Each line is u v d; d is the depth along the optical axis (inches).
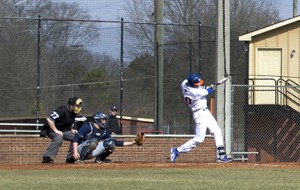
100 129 1582.2
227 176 1165.7
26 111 2960.1
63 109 1619.1
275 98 2427.4
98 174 1221.1
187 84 1592.0
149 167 1430.9
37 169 1378.0
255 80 2492.6
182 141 2182.6
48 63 2918.3
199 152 2149.4
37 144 2119.8
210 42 2854.3
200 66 2657.5
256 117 2409.0
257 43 2532.0
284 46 2532.0
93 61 3048.7
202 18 3693.4
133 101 3203.7
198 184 987.9
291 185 981.2
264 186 959.0
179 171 1298.0
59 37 2923.2
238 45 2997.0
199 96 1573.6
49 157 1617.9
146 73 3206.2
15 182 1023.0
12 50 2925.7
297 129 2380.7
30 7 3575.3
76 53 2967.5
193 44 3122.5
